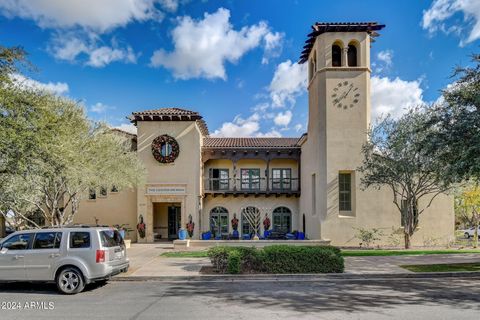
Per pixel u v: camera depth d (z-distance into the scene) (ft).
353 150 76.54
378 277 40.55
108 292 34.01
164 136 88.84
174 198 87.86
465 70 47.01
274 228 99.71
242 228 99.45
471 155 43.06
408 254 58.13
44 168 44.83
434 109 54.80
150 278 40.19
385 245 74.95
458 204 111.86
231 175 101.55
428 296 31.42
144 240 86.43
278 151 98.73
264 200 100.37
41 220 83.20
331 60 78.59
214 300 30.30
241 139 108.78
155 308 27.76
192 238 86.48
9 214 77.36
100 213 91.97
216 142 103.76
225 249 43.37
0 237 94.12
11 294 33.40
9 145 40.57
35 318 25.34
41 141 41.96
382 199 76.02
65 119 53.26
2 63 41.52
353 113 77.36
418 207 77.82
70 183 56.65
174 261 52.24
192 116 88.07
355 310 26.81
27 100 42.65
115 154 67.56
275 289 34.68
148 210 87.45
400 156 67.51
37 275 33.86
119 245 37.73
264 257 42.09
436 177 61.31
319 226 76.23
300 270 41.75
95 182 62.69
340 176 78.38
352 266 46.16
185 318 24.97
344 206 77.66
